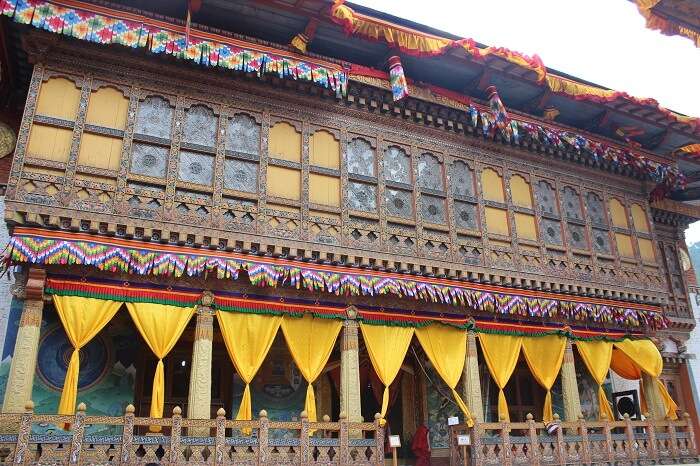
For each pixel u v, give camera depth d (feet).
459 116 56.08
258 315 44.37
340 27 49.73
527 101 62.18
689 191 79.25
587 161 63.98
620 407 65.26
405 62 54.85
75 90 43.14
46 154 40.78
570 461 49.98
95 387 45.91
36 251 38.27
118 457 35.55
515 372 64.69
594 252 61.00
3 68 47.11
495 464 47.32
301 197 47.52
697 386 74.64
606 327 60.29
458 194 55.11
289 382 53.52
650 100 61.77
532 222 58.34
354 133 51.98
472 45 52.65
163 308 41.60
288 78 49.01
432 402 57.82
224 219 44.21
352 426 43.01
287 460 39.99
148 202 42.47
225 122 47.06
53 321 44.96
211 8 47.52
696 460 56.49
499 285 54.03
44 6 40.98
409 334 49.34
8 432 35.12
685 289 77.77
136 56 45.42
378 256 48.60
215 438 38.32
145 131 44.27
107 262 39.88
